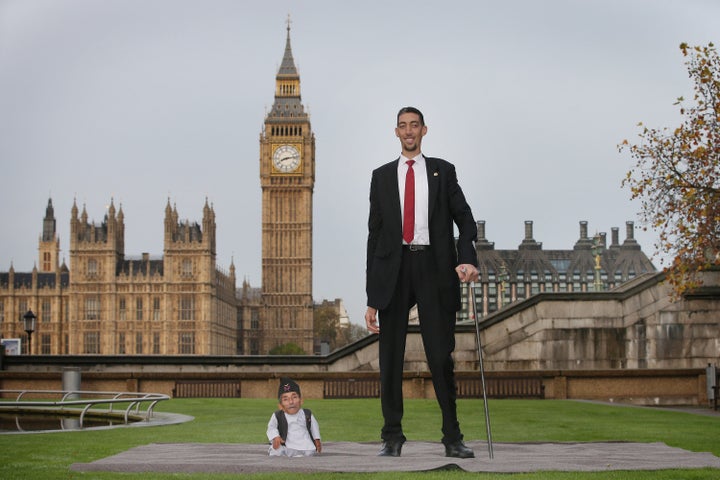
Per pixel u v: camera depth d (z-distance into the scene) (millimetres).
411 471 6898
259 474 6961
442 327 7855
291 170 177000
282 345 170000
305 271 176125
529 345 26438
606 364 26188
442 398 7902
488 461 7500
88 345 159500
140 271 161250
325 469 7055
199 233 171500
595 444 9359
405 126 8070
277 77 180500
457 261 8008
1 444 11078
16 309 163750
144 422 15570
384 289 7898
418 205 7914
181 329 160000
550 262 177000
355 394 25719
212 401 23656
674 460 7770
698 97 23859
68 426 18125
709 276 25938
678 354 25969
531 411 19188
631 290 26219
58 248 199500
